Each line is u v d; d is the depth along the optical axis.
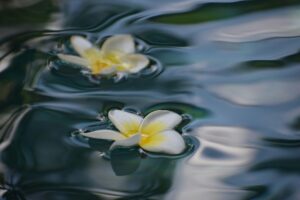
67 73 0.90
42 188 0.80
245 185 0.79
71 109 0.86
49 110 0.86
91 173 0.81
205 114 0.85
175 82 0.88
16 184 0.80
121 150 0.82
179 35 0.94
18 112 0.86
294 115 0.84
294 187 0.79
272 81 0.88
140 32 0.94
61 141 0.83
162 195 0.79
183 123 0.84
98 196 0.79
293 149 0.82
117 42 0.91
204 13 0.96
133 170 0.81
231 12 0.96
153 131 0.82
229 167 0.80
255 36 0.93
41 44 0.93
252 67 0.89
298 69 0.89
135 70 0.89
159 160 0.81
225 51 0.91
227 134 0.83
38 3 1.00
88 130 0.84
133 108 0.86
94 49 0.90
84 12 0.98
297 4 0.97
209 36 0.93
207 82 0.88
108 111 0.85
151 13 0.97
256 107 0.85
